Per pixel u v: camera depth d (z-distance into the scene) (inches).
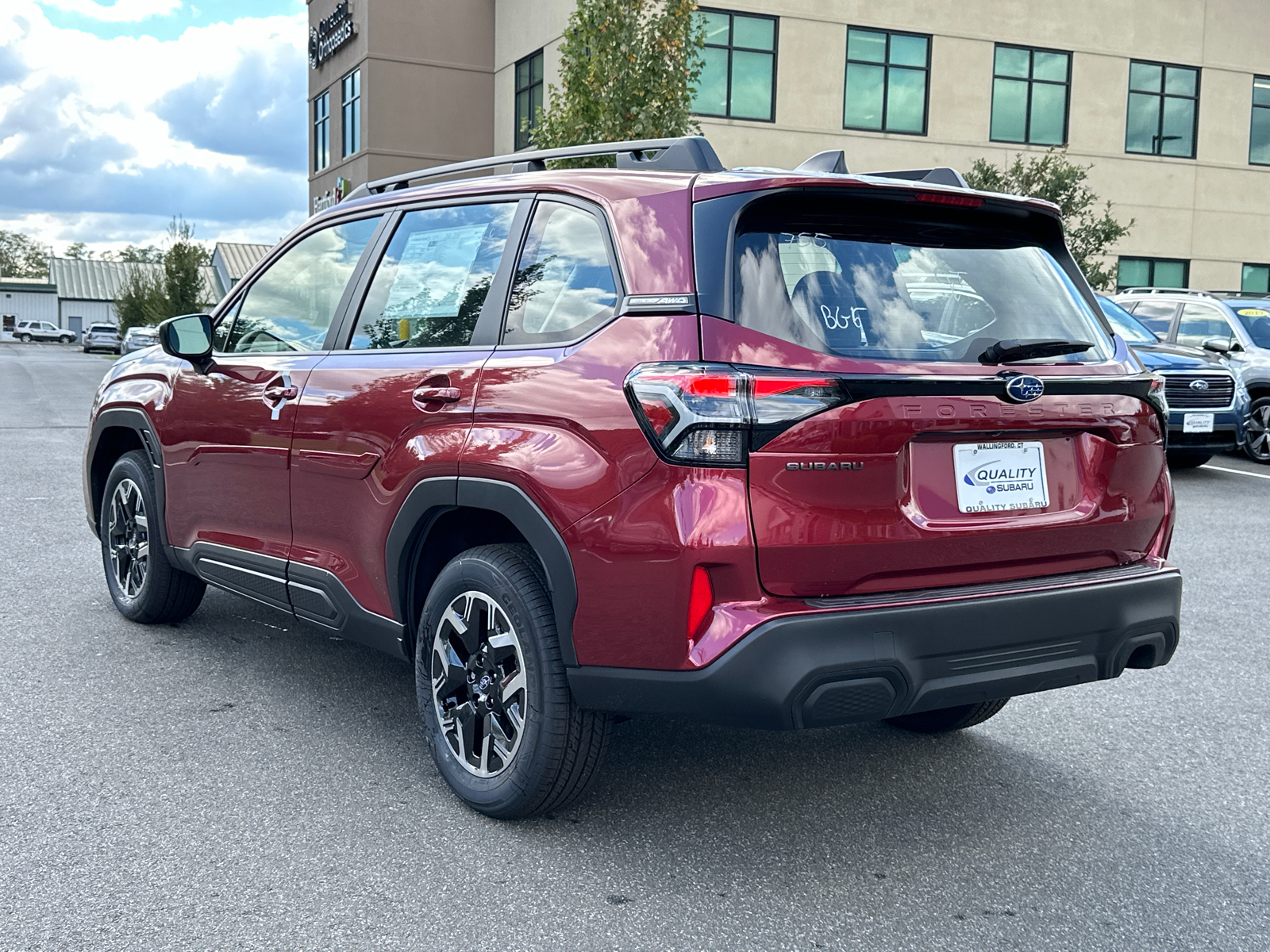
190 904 106.3
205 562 175.5
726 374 103.9
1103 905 111.7
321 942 100.2
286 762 141.6
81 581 231.8
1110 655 121.0
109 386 201.2
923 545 110.0
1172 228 1028.5
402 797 132.2
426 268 143.2
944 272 119.7
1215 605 241.1
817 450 104.7
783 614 104.0
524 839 122.3
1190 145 1025.5
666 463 105.9
